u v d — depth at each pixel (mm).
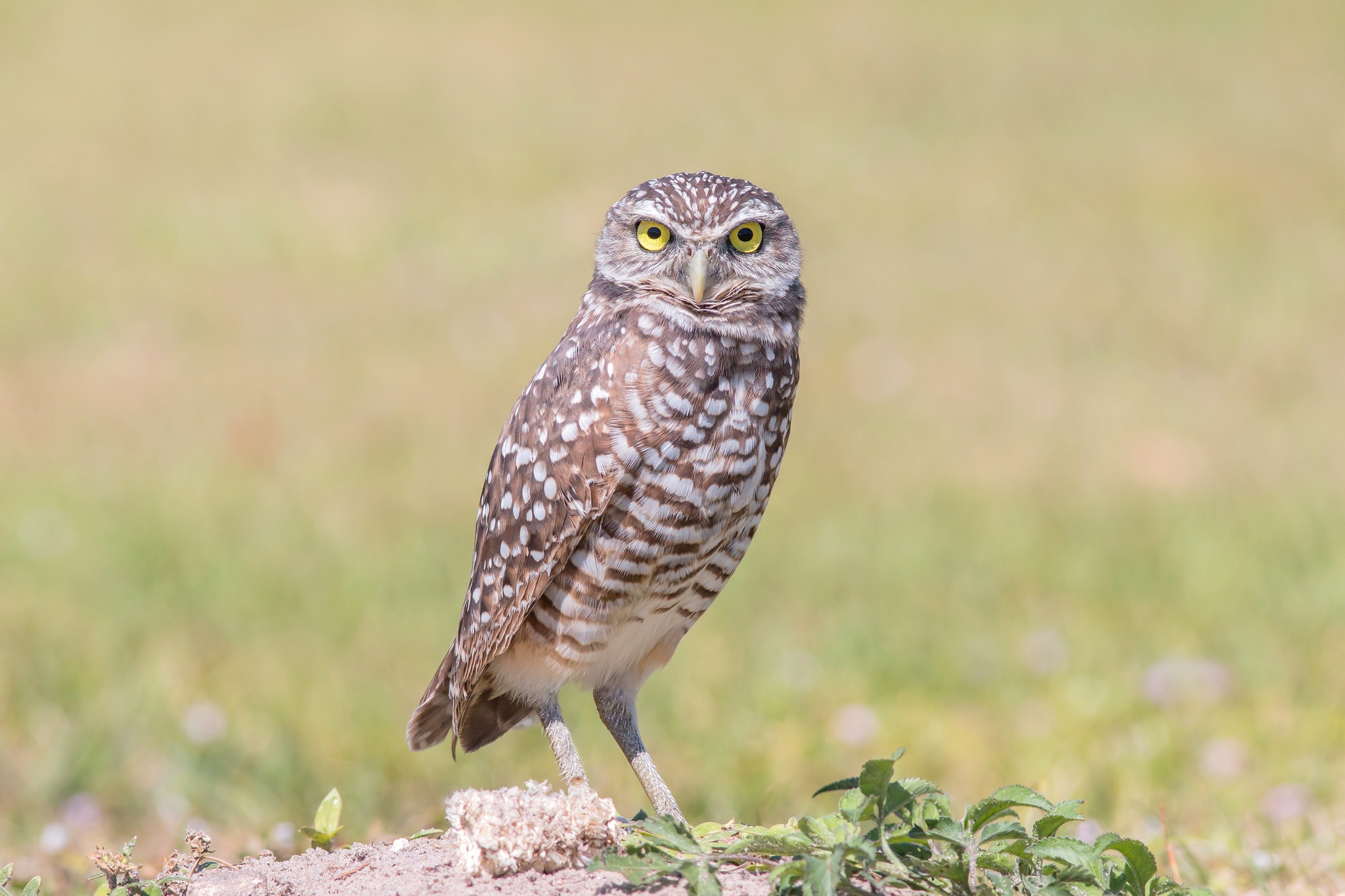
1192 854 7102
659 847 4824
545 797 5012
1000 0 45125
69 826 8469
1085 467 15805
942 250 25781
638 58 39656
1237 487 14914
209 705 9836
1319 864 7238
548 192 29422
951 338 20984
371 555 13141
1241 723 9508
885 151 32250
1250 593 11852
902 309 22438
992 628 11406
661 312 5922
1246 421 17344
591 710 10117
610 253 6188
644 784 6062
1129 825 8117
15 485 15180
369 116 34500
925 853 4887
